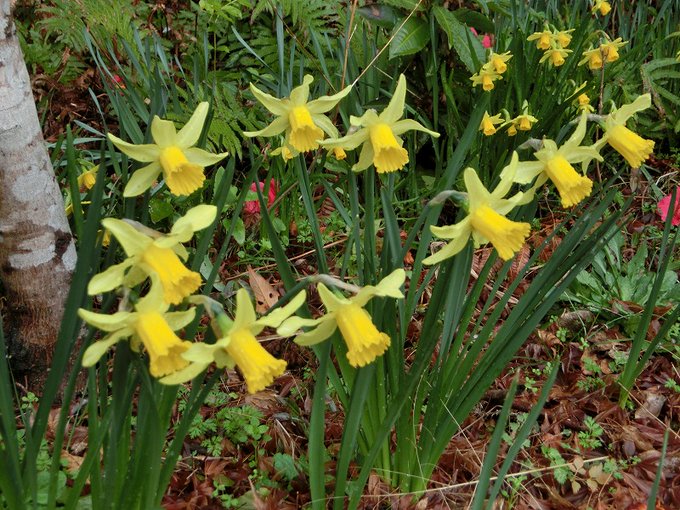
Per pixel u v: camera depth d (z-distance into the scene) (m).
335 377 0.58
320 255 0.59
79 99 1.06
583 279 0.91
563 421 0.73
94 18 0.99
